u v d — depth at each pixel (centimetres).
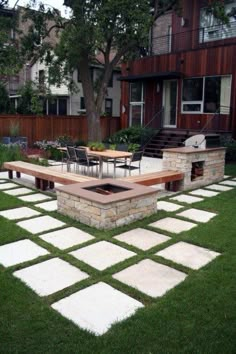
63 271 332
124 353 219
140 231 449
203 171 763
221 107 1298
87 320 254
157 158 1261
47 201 597
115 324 249
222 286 304
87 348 224
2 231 438
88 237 423
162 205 584
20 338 233
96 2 1170
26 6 1294
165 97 1528
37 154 1224
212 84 1333
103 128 1761
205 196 659
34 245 396
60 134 1594
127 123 1702
